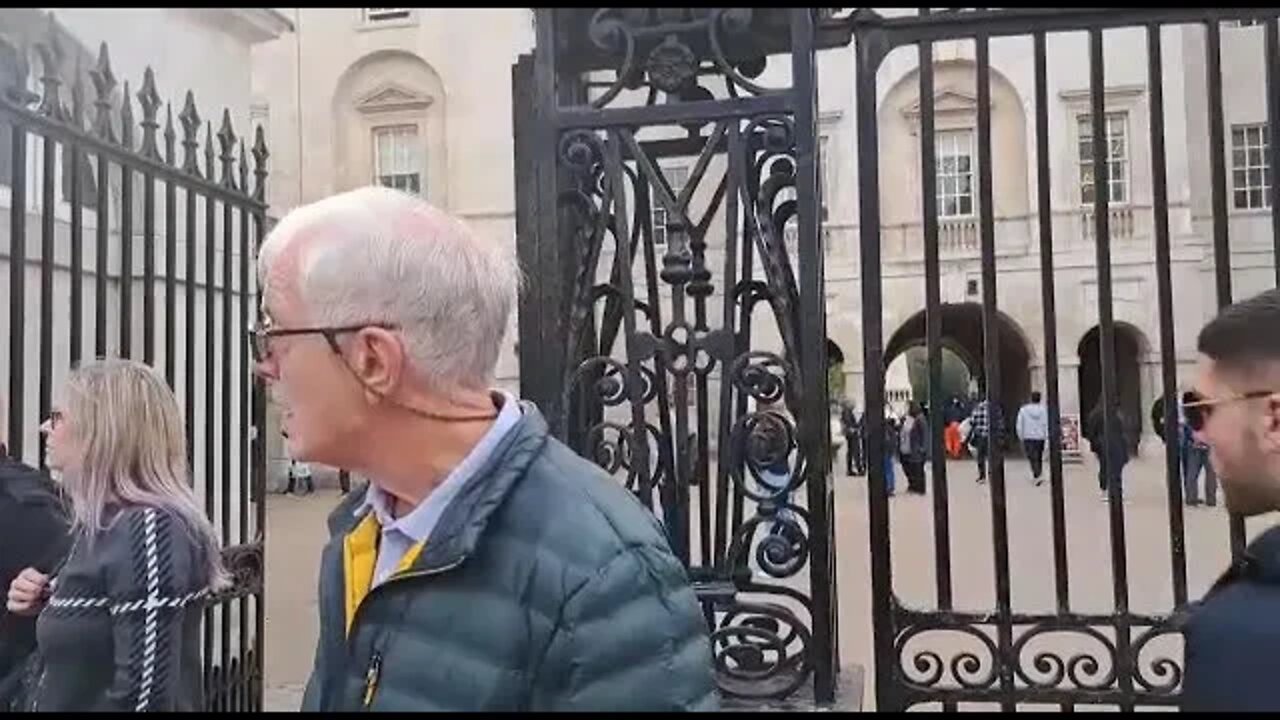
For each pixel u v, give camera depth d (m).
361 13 11.87
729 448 2.62
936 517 2.75
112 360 2.88
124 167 3.79
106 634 2.61
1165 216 2.69
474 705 1.41
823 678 2.54
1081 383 15.68
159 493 2.75
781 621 2.63
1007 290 16.19
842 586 7.58
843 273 15.00
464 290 1.54
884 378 2.72
